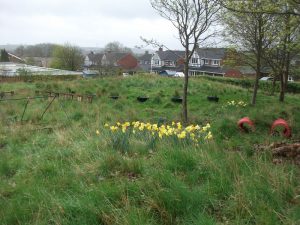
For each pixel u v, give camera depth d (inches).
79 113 543.2
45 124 487.2
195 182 201.2
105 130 345.4
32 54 4562.0
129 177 215.6
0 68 1711.4
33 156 291.1
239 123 405.4
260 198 175.6
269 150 266.1
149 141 277.0
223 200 180.7
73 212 174.4
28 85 910.4
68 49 2812.5
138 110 598.9
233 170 206.1
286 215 161.2
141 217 164.2
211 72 2598.4
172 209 171.9
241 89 866.8
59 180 219.5
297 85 1176.8
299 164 236.8
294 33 612.4
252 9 391.2
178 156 226.4
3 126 464.1
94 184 202.5
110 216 168.6
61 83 880.9
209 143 269.9
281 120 397.4
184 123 479.5
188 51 506.9
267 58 701.3
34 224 171.9
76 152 273.4
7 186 227.0
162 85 842.2
